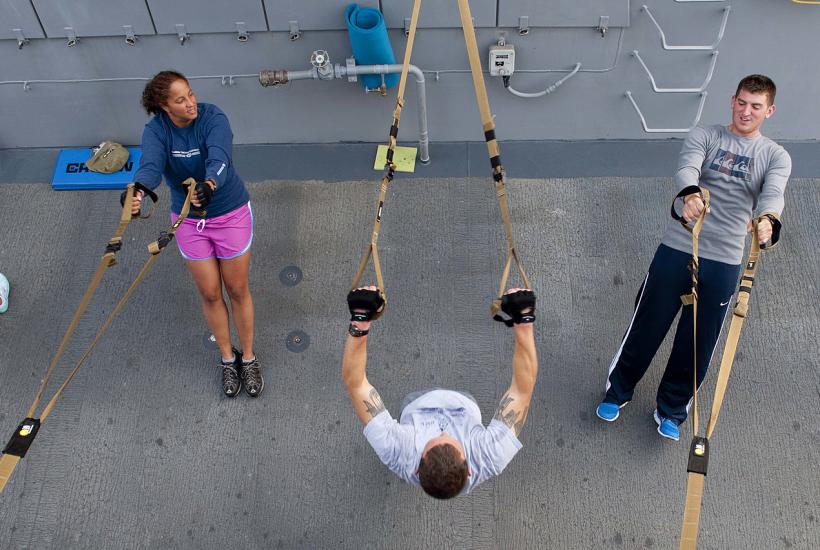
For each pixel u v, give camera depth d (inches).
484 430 104.6
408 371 162.6
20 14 170.4
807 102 184.7
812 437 152.2
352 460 152.8
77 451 155.6
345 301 172.6
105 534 146.6
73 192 191.8
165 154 129.3
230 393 159.0
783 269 172.7
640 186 185.9
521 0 165.8
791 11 166.7
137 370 165.5
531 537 143.4
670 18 169.6
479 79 103.5
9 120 193.5
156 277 178.4
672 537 142.5
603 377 161.2
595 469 150.4
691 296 115.6
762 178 127.4
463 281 173.8
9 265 179.8
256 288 175.3
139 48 178.1
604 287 172.1
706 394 159.0
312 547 144.1
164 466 153.6
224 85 184.5
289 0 167.9
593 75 181.0
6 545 145.8
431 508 146.9
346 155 196.2
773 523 143.0
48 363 166.4
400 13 169.9
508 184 187.8
